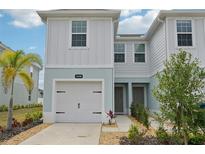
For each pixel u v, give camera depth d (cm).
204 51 1349
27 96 2644
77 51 1302
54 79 1284
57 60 1296
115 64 1855
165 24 1374
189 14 1352
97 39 1310
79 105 1290
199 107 637
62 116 1281
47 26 1316
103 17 1320
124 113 1870
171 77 636
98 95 1293
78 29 1320
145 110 1184
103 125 1195
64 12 1291
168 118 643
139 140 753
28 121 1217
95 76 1285
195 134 669
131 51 1873
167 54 1333
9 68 1003
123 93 1895
